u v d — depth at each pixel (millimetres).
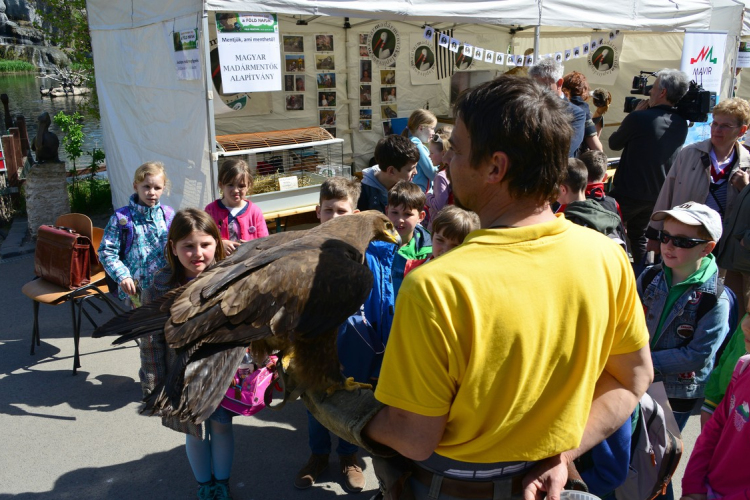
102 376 4898
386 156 4496
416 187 3549
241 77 5148
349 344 3078
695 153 4734
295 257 2053
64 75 31969
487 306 1275
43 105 26078
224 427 3238
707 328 2898
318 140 6926
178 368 1748
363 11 5527
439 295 1264
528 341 1302
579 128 5551
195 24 5191
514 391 1327
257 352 2160
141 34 6379
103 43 7793
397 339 1322
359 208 4699
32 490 3582
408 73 9086
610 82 9531
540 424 1399
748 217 4059
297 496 3539
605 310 1416
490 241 1326
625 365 1604
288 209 6211
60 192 8211
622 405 1591
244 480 3680
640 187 5535
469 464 1473
